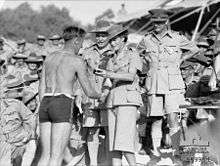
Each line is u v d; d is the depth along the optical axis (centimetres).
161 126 1006
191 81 1083
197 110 889
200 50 1039
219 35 880
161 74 976
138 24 2327
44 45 1593
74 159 902
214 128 880
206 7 1905
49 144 736
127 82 796
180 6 2044
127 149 782
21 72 1211
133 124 792
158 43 991
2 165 891
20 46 1661
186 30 2155
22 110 916
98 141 925
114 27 849
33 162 902
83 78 739
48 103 727
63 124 719
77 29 760
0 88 937
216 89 866
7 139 897
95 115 909
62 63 738
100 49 916
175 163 930
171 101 966
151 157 980
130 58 799
